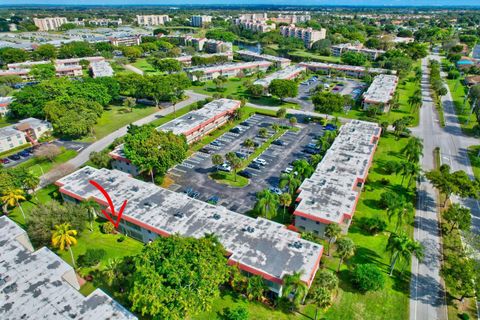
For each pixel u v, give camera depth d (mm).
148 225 62656
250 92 163875
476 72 194375
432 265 60781
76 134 111188
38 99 121375
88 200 69750
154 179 85750
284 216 73438
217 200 78750
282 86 141000
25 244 60625
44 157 96312
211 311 51156
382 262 61281
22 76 180500
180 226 62406
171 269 45469
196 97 158375
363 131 104438
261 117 132750
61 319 43062
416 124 126438
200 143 108938
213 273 46219
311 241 59469
